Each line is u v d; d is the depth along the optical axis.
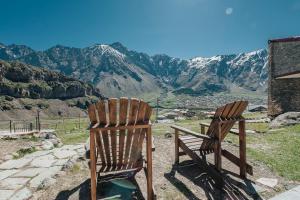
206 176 2.34
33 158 2.97
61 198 1.90
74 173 2.36
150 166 1.80
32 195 1.96
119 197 1.90
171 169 2.51
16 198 1.92
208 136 2.27
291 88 7.65
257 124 6.18
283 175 2.35
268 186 2.15
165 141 3.73
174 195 1.96
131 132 1.85
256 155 2.93
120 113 1.71
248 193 2.04
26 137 4.24
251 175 2.31
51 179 2.19
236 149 3.24
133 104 1.70
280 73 7.98
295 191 1.86
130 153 1.96
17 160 2.90
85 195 1.93
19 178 2.33
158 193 1.98
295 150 3.10
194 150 2.47
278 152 3.06
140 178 2.22
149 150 1.79
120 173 2.27
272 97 7.96
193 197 1.95
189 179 2.27
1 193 2.01
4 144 3.60
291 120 5.42
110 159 1.99
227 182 2.22
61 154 3.12
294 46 8.09
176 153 2.65
